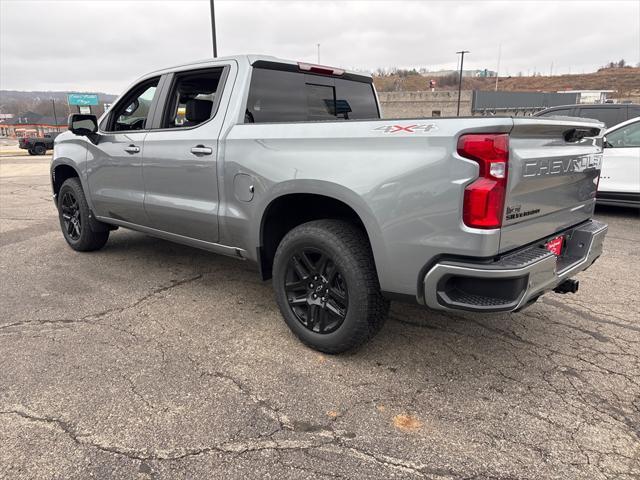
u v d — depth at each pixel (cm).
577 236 306
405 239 249
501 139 223
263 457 215
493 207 226
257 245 328
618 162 709
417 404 255
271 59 354
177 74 388
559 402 258
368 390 268
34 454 215
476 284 238
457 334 337
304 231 293
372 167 257
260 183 311
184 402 254
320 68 388
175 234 403
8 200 941
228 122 336
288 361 298
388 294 266
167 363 294
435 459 215
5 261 499
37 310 371
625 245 573
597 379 280
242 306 384
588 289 425
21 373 280
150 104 409
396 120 254
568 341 327
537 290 246
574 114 827
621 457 217
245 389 267
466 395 264
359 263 274
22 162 2275
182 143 364
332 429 235
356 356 304
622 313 374
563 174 277
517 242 249
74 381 273
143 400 255
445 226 236
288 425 237
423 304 258
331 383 274
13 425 234
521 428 237
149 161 395
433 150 236
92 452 217
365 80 444
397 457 216
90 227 503
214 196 348
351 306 278
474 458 216
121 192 434
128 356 302
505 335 336
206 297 402
